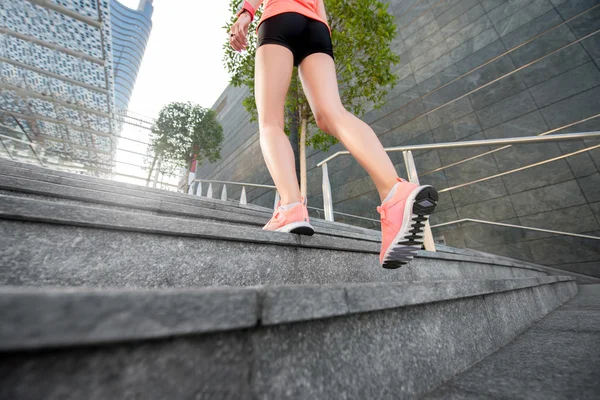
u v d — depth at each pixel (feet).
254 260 2.80
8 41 16.61
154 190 6.68
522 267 8.47
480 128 17.24
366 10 11.48
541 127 15.11
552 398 1.56
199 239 2.58
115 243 2.23
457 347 2.27
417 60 21.71
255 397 1.12
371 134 2.99
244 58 12.76
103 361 0.83
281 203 3.35
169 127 29.40
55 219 2.02
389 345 1.75
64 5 14.89
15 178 2.95
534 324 3.96
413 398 1.72
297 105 13.35
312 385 1.31
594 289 9.34
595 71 14.30
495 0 19.03
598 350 2.37
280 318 1.23
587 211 12.84
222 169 41.55
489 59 18.13
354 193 22.31
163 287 2.31
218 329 1.04
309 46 3.51
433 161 18.35
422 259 4.33
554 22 16.26
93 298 0.81
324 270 3.23
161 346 0.95
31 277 1.86
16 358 0.71
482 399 1.63
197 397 0.97
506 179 15.40
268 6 3.59
